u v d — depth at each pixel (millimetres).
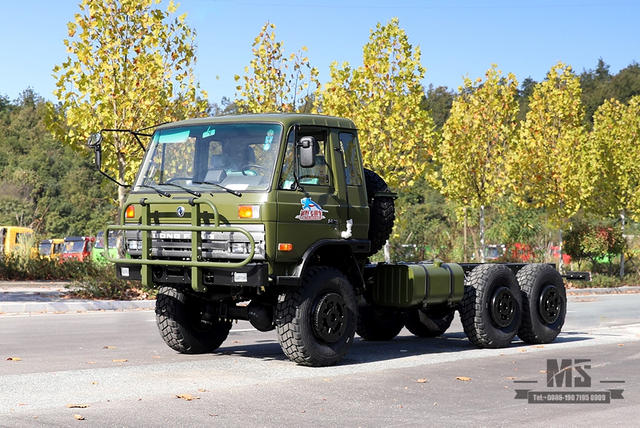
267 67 24797
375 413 6438
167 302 9734
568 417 6441
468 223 32500
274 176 8414
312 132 8961
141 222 9062
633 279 33531
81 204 78688
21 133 101125
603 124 38469
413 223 31906
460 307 10852
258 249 8305
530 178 30922
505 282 11102
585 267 37969
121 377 7938
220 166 8781
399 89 23859
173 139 9219
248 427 5852
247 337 12297
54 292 20188
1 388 7223
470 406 6809
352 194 9328
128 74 19297
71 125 19031
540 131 31547
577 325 15562
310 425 5961
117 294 18766
